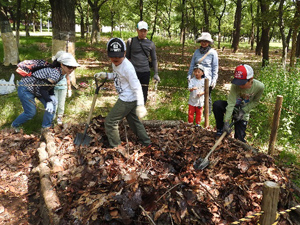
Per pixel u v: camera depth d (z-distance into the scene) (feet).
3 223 10.69
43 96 15.44
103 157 12.45
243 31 151.12
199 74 17.52
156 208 9.45
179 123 17.44
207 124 17.79
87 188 10.39
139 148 13.33
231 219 9.57
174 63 50.52
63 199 10.49
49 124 17.08
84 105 23.21
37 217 10.99
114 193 9.75
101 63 46.19
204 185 10.77
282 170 12.32
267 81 25.23
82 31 98.73
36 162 14.51
